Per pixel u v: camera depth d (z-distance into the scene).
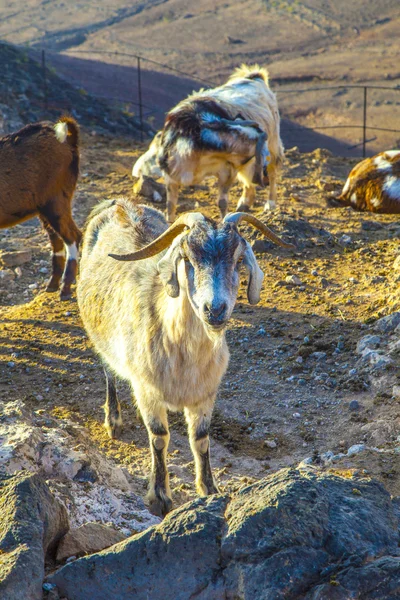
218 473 8.88
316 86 72.75
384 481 8.16
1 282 14.89
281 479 5.78
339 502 5.64
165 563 5.38
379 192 17.86
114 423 9.73
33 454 7.62
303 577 5.05
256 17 93.25
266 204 18.19
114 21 94.94
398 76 72.94
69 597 5.40
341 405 10.25
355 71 74.88
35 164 13.17
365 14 91.56
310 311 12.86
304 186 20.70
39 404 10.46
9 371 11.35
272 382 10.95
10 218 13.44
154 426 7.89
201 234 6.31
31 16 98.62
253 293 6.57
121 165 22.02
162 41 87.44
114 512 7.44
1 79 37.06
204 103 15.70
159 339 7.35
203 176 16.16
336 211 18.33
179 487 8.58
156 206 18.39
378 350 11.12
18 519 5.59
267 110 17.17
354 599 4.86
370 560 5.19
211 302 6.11
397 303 12.31
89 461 7.94
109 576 5.39
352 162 24.73
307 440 9.57
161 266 6.70
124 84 65.81
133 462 9.20
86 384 11.08
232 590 5.16
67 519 6.22
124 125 39.53
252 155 15.88
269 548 5.21
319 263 14.85
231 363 11.46
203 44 85.75
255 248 15.26
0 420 8.29
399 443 9.11
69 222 13.87
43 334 12.55
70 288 13.97
